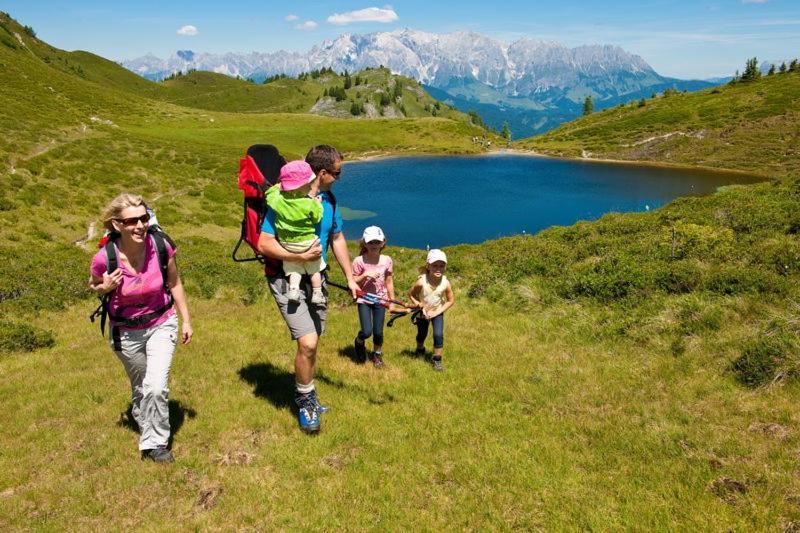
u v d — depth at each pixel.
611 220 24.92
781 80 131.12
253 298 14.58
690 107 126.81
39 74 103.50
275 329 11.09
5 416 6.88
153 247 5.24
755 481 4.91
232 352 9.26
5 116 47.00
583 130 130.88
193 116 123.44
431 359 9.05
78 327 12.59
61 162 39.03
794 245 12.38
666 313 9.95
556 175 82.31
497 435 6.16
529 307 12.34
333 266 19.84
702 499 4.71
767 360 7.11
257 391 7.36
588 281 12.45
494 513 4.69
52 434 6.21
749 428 5.93
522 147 122.88
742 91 129.12
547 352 9.35
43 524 4.51
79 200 33.09
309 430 6.07
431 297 8.45
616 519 4.56
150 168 43.91
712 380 7.28
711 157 93.69
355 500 4.91
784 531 4.24
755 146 93.94
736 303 9.66
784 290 9.78
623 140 113.00
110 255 5.00
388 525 4.57
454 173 84.94
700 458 5.38
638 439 5.88
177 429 6.18
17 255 21.78
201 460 5.51
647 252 14.81
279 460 5.53
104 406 6.98
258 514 4.69
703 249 13.97
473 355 9.32
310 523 4.57
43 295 14.93
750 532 4.26
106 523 4.55
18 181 32.41
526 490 5.05
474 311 12.63
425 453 5.77
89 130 54.22
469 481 5.21
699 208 22.59
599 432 6.12
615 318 10.50
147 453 5.61
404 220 49.81
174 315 5.64
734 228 16.53
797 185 23.91
